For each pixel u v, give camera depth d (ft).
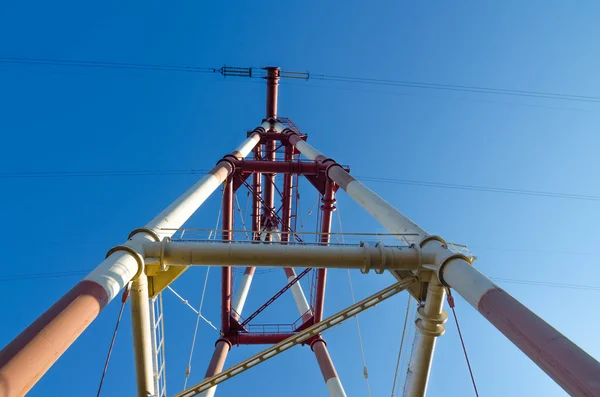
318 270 73.36
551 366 24.54
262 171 71.82
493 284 31.65
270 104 118.11
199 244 37.96
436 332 40.14
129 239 37.45
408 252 38.91
